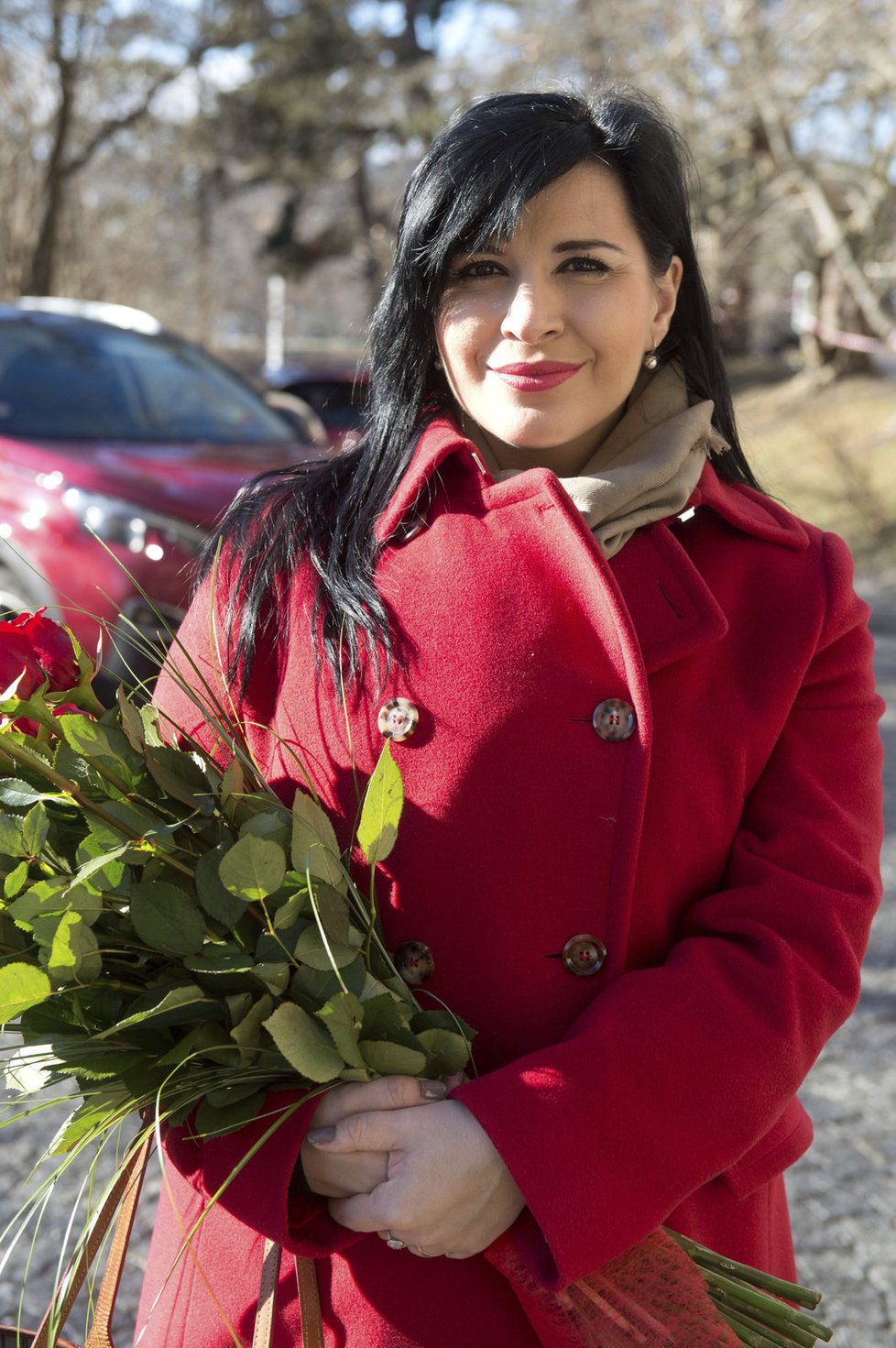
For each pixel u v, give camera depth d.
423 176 1.29
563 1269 1.08
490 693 1.22
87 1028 1.12
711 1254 1.20
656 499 1.26
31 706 1.15
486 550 1.26
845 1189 2.76
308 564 1.35
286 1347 1.23
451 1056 1.14
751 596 1.30
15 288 23.80
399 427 1.36
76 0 19.67
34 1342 1.13
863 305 15.15
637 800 1.19
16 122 23.61
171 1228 1.37
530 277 1.26
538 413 1.29
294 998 1.13
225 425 5.18
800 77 14.68
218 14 22.45
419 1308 1.19
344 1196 1.14
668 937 1.26
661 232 1.29
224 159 29.42
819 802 1.27
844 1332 2.33
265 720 1.38
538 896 1.20
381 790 1.13
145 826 1.12
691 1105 1.13
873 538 10.88
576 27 16.16
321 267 32.88
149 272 34.06
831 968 1.21
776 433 15.34
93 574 3.96
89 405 4.94
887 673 7.50
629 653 1.19
